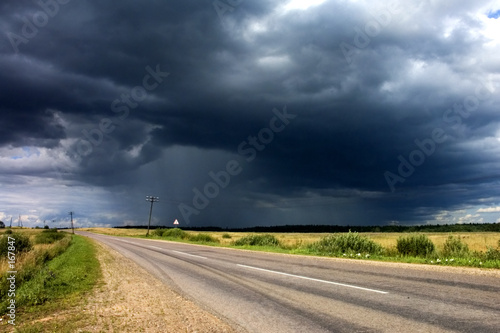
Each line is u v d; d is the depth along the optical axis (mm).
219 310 6570
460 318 5453
